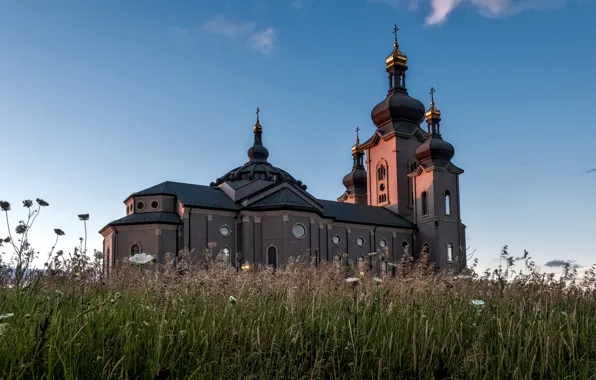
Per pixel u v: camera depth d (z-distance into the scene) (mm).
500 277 10430
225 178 70438
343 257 14234
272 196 59969
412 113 80062
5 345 5297
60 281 8531
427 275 11844
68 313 6621
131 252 55062
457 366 6848
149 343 6062
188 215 56062
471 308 9148
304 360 6730
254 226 57469
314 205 63562
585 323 8594
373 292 9055
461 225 73062
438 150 72625
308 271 10984
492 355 7082
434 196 71875
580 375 6621
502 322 8117
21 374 4766
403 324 7770
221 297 7938
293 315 7547
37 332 5477
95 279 9070
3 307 7121
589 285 11352
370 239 70500
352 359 6875
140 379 5770
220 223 57781
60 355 5074
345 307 8008
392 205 77438
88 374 5438
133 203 58469
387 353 6871
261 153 77938
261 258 56969
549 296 9836
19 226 7895
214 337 6656
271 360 6477
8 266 8828
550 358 7055
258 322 7105
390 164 78938
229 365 6023
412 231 73812
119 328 6312
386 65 84125
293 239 57094
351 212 72250
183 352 6215
